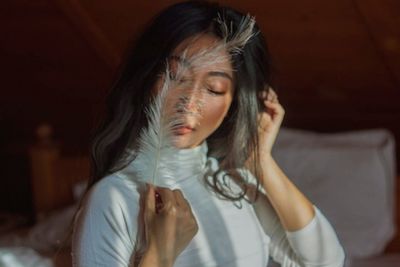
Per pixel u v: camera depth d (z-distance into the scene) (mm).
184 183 1514
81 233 1395
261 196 1601
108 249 1383
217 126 1496
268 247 1618
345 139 3348
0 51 3385
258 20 2955
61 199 3639
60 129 3803
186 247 1457
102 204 1404
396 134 3457
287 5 2854
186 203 1437
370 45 2977
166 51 1422
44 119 3811
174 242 1400
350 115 3465
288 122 3539
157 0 2918
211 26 1438
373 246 3199
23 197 3994
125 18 3035
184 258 1458
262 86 1545
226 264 1492
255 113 1533
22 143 3918
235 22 1466
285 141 3357
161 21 1437
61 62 3408
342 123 3490
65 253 1691
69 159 3615
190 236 1427
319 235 1580
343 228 3205
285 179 1577
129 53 1465
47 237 3318
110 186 1425
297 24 2943
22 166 3949
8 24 3205
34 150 3615
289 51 3109
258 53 1517
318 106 3457
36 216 3691
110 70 3393
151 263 1373
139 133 1458
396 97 3324
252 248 1538
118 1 2953
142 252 1410
